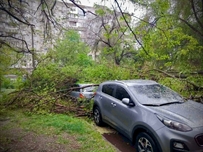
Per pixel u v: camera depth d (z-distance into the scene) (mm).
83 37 18531
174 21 8320
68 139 4504
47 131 5000
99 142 4367
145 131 3590
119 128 4551
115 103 4820
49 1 5352
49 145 4164
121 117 4453
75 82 9266
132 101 4234
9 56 7867
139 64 8898
